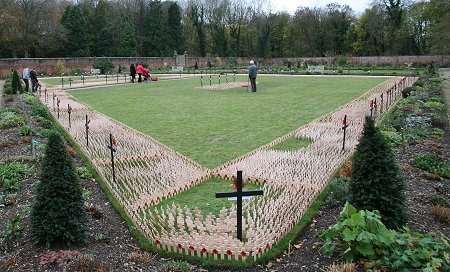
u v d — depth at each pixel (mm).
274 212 6637
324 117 15000
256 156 9969
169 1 74688
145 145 11250
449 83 25891
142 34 68375
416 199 7059
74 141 11844
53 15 52344
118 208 7195
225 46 68188
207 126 13844
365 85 27641
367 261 4805
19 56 53062
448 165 9008
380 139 5691
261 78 35969
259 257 5457
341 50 65812
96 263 5215
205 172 8859
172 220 6543
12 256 5328
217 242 5660
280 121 14586
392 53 59969
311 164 9289
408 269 4492
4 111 15508
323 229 6191
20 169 8633
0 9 45312
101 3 64125
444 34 45594
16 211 6902
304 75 39719
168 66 56219
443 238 4934
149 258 5508
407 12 59906
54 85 30375
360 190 5680
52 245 5602
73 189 5629
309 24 66688
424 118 13125
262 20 69062
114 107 18547
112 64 50250
